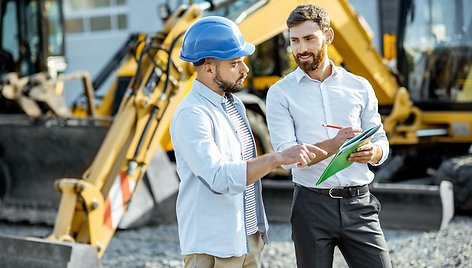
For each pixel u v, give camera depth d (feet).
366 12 46.01
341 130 12.11
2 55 38.09
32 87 29.37
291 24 12.78
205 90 11.80
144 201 26.37
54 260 17.76
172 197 27.07
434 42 31.83
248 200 12.16
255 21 24.35
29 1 38.63
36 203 28.58
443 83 31.71
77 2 65.87
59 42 41.09
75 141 27.89
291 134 13.05
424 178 33.30
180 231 11.99
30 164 28.73
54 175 28.37
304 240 13.02
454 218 26.35
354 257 12.95
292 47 12.92
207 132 11.51
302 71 13.07
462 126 31.45
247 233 12.07
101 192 20.26
